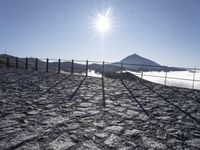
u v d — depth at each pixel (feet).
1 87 37.37
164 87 50.70
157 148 14.47
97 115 22.17
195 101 34.47
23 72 69.10
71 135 15.93
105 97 33.47
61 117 20.63
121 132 17.25
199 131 18.88
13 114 20.85
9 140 14.42
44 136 15.43
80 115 21.77
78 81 53.47
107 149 13.80
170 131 18.34
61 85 44.37
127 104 29.04
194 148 14.89
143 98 34.63
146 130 18.17
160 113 24.81
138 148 14.25
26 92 33.99
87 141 14.94
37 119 19.57
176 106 29.58
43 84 44.32
